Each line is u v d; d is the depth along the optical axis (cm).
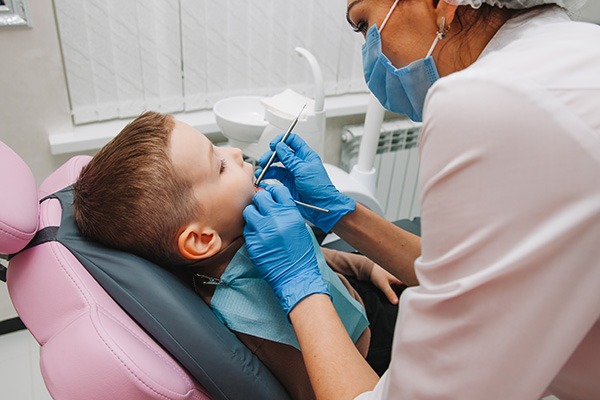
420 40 64
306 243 77
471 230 44
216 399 68
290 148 102
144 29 144
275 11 160
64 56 137
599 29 50
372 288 114
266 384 72
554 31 51
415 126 197
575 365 53
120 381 56
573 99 40
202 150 75
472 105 43
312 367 62
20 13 124
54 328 63
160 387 58
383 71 76
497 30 60
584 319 40
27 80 134
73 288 64
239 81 169
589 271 39
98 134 148
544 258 40
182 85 160
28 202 68
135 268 68
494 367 43
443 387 46
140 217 69
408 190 213
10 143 142
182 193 71
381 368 98
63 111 144
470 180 43
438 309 46
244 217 78
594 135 39
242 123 126
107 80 147
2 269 75
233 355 69
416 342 48
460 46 62
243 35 160
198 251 73
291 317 70
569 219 39
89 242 72
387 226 96
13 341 164
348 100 190
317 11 167
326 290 72
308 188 93
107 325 59
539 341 41
